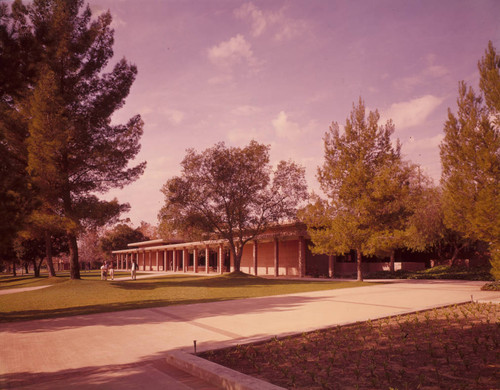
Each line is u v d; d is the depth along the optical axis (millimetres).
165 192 30125
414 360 5840
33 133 19609
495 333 7406
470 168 15484
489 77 14805
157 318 10883
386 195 21719
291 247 40531
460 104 15984
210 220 31078
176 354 6207
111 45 25641
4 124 19750
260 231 33062
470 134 15273
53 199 21438
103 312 12797
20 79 6434
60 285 23594
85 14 23969
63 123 20281
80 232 22359
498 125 14945
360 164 22406
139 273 55188
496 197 14086
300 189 31672
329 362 5887
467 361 5566
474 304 11836
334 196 23516
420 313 10414
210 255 57812
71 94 23250
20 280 43469
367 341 7172
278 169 32125
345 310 11398
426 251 34156
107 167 24859
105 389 4965
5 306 16094
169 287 22750
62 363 6262
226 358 6301
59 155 22125
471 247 31250
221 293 18797
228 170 30078
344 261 37531
